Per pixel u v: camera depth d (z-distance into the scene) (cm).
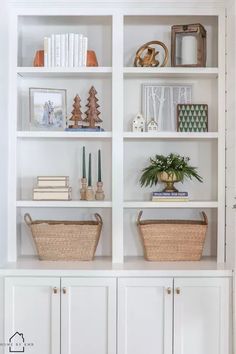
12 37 330
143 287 304
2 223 317
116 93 327
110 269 306
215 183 356
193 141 356
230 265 313
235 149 305
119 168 327
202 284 304
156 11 329
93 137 331
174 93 351
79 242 331
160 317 304
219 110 331
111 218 355
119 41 328
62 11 330
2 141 315
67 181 334
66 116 349
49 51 332
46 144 356
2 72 314
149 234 330
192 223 338
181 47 336
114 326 304
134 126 339
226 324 305
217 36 354
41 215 357
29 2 328
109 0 325
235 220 303
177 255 331
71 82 356
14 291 306
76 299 305
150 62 338
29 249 357
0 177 311
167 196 332
